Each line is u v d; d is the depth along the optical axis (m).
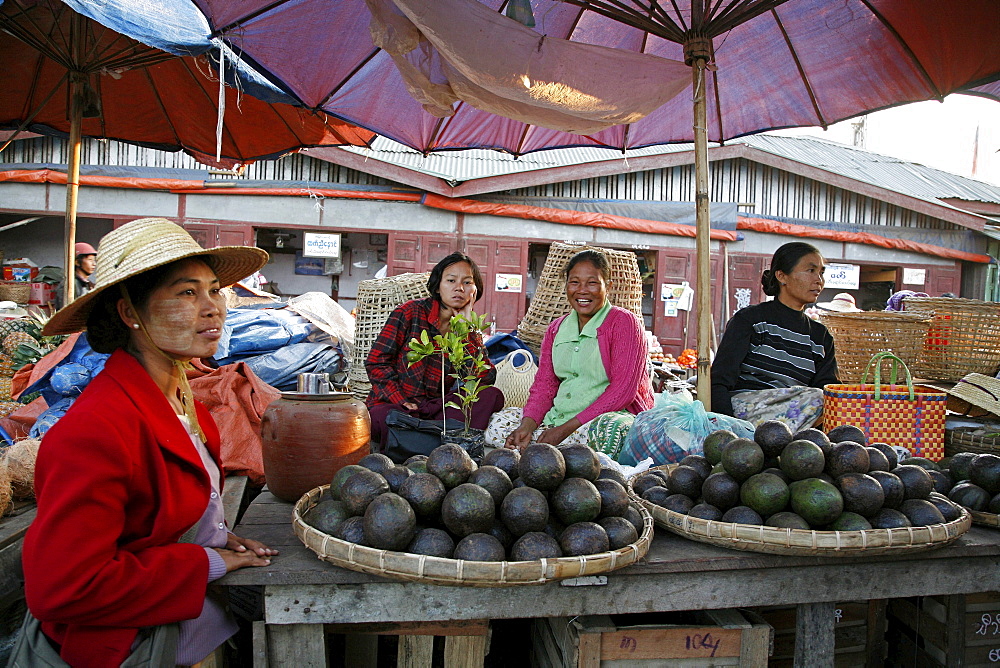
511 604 1.54
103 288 1.35
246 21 3.17
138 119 5.26
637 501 1.90
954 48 3.35
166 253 1.40
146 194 10.48
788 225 11.70
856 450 1.77
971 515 1.87
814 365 3.19
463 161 11.80
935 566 1.75
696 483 1.95
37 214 10.27
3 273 9.56
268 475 2.11
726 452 1.83
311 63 3.82
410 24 2.95
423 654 1.78
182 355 1.47
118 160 10.40
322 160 10.85
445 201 10.86
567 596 1.57
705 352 3.07
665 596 1.62
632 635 1.62
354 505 1.60
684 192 11.58
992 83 3.55
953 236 12.18
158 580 1.34
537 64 2.95
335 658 2.24
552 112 3.35
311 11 3.37
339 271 12.14
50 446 1.28
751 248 11.73
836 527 1.64
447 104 3.44
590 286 3.15
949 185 13.35
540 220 11.15
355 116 4.47
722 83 4.09
